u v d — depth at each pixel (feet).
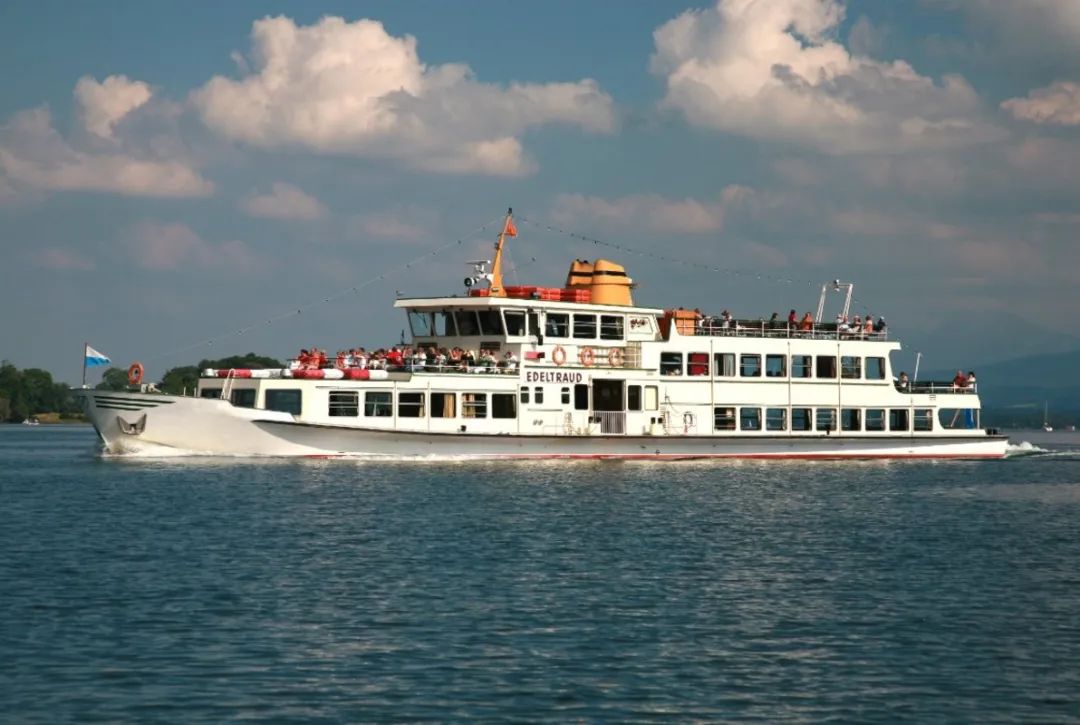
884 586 306.35
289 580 299.38
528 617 265.13
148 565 317.42
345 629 252.62
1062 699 215.31
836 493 515.91
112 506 425.69
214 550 339.98
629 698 212.84
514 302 571.28
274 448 537.65
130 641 241.35
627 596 288.51
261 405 530.68
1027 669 232.32
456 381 557.33
